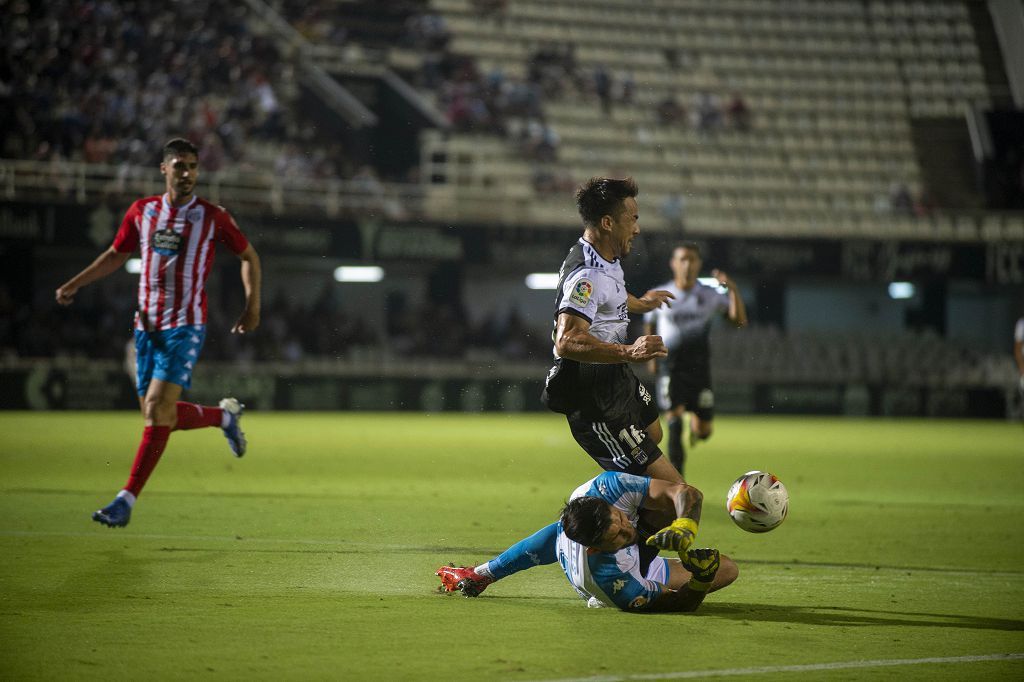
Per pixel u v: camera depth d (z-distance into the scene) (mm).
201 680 15375
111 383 98250
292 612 20094
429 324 114000
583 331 21297
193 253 29781
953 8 150875
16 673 15609
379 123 123000
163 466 50375
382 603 21062
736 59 142000
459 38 134000
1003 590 23453
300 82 118688
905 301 132500
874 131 137250
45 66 103938
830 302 132000
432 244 104625
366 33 131375
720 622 19812
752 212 126312
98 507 34719
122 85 106375
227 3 120250
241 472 48406
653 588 20359
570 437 77562
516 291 126312
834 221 126438
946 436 88312
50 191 95562
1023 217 125062
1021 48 145500
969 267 114188
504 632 18719
